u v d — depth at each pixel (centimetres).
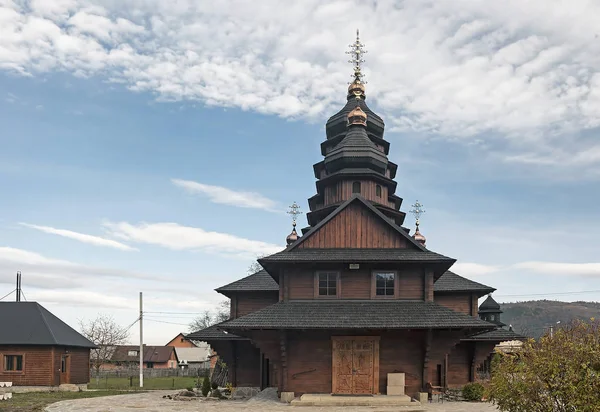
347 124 3950
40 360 4069
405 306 2675
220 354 3316
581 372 1228
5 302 4447
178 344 13200
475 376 3300
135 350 11269
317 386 2633
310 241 2852
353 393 2608
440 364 2878
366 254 2762
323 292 2759
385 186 3819
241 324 2548
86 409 2381
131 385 5162
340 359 2650
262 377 3161
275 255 2748
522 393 1281
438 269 2825
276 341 2661
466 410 2219
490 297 5222
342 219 2873
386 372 2638
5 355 4094
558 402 1255
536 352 1325
